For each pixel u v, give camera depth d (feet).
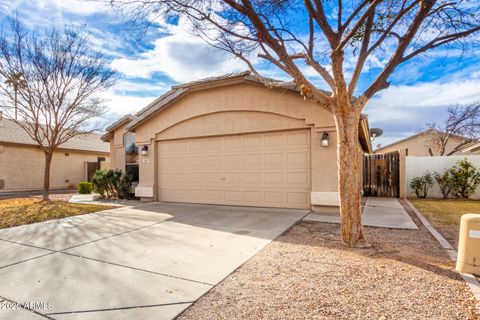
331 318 8.87
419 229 20.74
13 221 24.59
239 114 31.60
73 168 65.87
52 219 25.72
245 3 15.35
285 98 28.96
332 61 15.49
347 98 15.87
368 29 16.22
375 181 43.96
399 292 10.52
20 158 55.16
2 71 31.94
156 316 9.14
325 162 26.94
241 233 19.83
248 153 31.53
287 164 29.40
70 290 11.03
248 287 11.20
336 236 18.66
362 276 12.02
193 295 10.58
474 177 39.88
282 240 17.94
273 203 30.09
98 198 42.29
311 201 27.55
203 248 16.39
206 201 34.14
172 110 35.96
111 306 9.79
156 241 17.95
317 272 12.57
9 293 10.82
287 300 10.09
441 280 11.51
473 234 12.12
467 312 9.11
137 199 40.65
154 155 37.78
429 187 41.88
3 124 54.24
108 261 14.30
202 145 34.50
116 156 50.70
